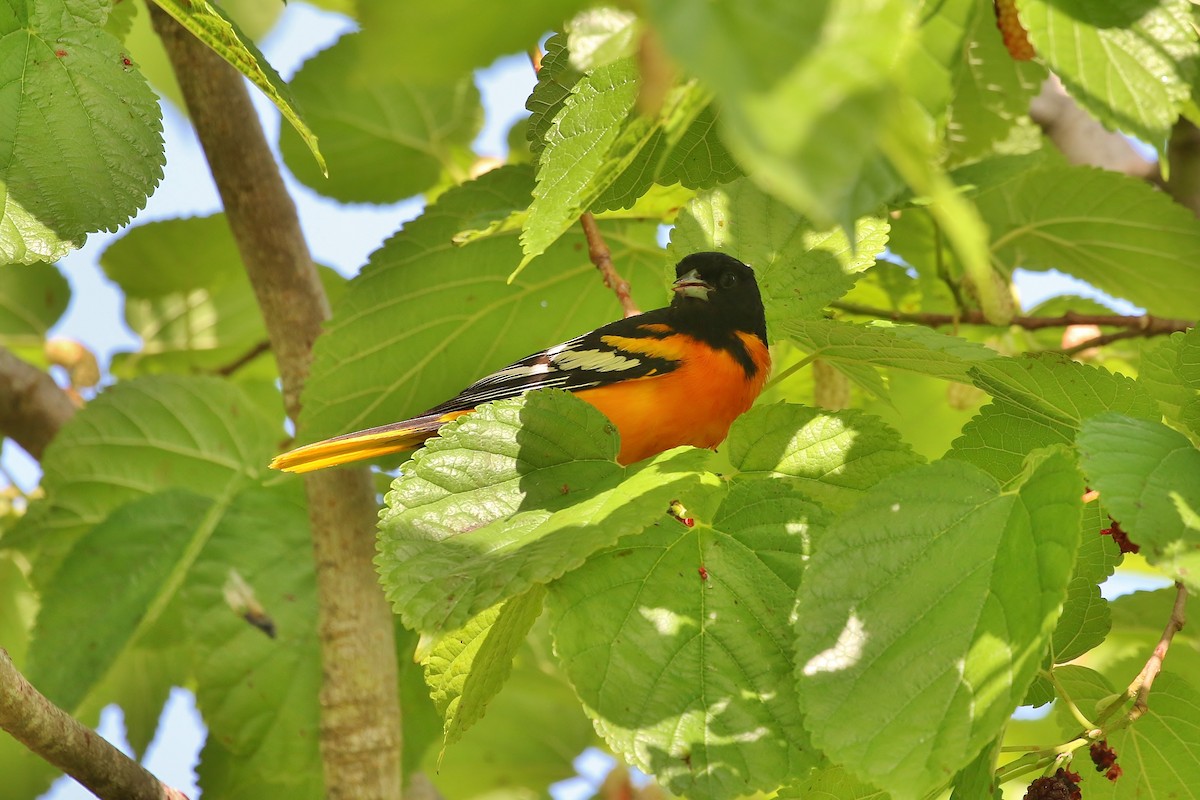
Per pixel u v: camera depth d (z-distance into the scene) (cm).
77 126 648
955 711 505
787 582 592
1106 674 1022
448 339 1055
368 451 953
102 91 650
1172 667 1009
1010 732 1339
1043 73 1205
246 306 1527
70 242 643
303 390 1034
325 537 1027
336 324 1016
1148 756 659
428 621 545
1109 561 663
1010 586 523
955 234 265
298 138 1350
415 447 972
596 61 371
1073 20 478
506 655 643
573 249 1038
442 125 1356
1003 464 695
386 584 561
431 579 561
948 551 543
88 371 1430
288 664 1107
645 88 269
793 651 576
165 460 1252
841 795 651
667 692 568
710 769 552
